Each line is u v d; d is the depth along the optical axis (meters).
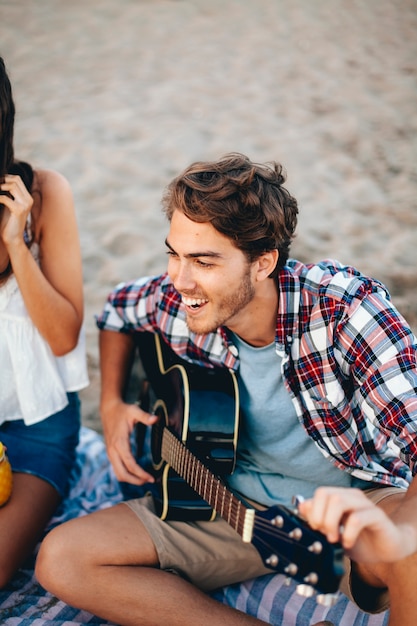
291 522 1.49
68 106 6.49
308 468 2.13
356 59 7.52
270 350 2.09
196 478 2.05
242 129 6.13
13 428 2.45
